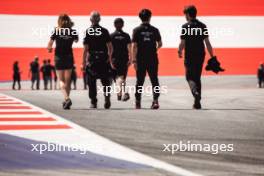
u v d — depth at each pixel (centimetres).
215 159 1438
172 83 5988
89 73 2658
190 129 1956
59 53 2586
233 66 7406
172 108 2720
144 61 2627
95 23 2617
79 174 1241
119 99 3125
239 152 1535
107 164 1359
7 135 1838
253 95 3750
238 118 2280
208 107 2781
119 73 3033
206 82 6238
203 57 2616
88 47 2631
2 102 3177
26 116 2406
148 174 1246
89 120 2212
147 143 1666
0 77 7106
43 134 1858
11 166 1331
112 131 1908
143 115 2383
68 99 2639
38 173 1251
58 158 1436
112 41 2962
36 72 5825
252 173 1267
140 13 2616
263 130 1936
